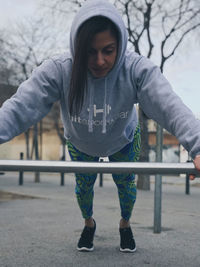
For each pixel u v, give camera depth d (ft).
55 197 23.43
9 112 5.58
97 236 11.29
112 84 6.39
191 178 4.46
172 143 74.33
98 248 9.82
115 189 32.22
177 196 26.63
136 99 6.59
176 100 5.50
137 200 22.74
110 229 12.44
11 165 4.55
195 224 13.71
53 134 79.10
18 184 36.96
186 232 12.11
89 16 5.33
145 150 33.86
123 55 6.10
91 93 6.45
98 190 30.91
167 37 33.94
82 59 5.44
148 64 6.18
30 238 10.94
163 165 4.44
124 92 6.43
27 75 37.91
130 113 6.82
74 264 8.36
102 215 15.66
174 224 13.66
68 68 6.25
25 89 5.96
